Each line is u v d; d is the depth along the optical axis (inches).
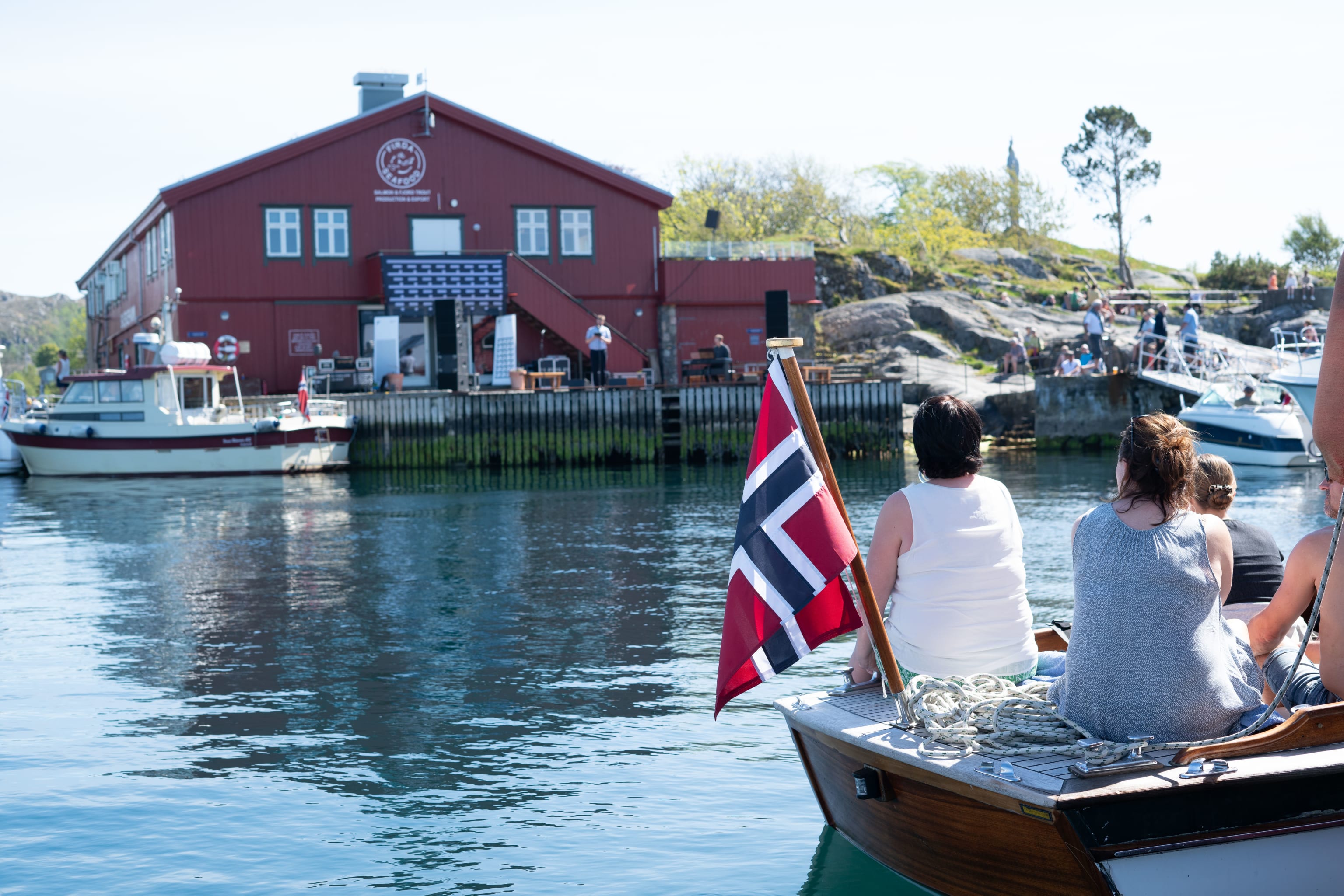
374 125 1299.2
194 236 1252.5
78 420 1047.6
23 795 225.1
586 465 1127.0
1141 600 143.7
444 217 1322.6
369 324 1306.6
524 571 483.5
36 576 494.6
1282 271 2094.0
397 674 316.2
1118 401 1160.2
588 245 1368.1
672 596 421.4
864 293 1893.5
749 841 197.8
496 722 270.4
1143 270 2460.6
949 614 169.0
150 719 276.7
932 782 149.7
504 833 203.9
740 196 2468.0
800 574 160.6
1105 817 131.0
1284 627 165.9
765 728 263.1
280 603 423.8
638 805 216.4
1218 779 132.4
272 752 250.5
